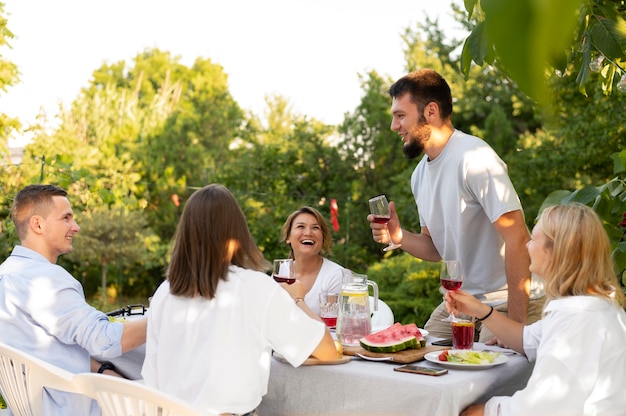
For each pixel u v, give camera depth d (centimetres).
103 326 245
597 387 193
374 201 306
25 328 248
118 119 1218
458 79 1252
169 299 209
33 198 262
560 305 201
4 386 237
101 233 1046
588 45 195
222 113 1309
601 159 897
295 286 246
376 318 338
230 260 209
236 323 203
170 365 206
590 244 203
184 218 208
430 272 799
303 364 219
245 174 1088
